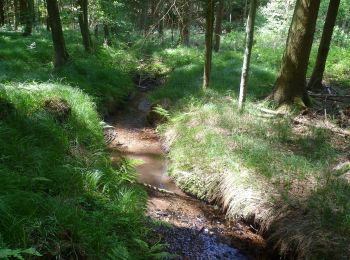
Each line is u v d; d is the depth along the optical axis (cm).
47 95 773
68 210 425
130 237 486
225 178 677
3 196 379
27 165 505
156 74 1733
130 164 677
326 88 1259
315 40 2023
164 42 2164
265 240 562
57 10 1273
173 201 671
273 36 2111
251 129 852
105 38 2089
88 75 1289
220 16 1916
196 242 554
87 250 399
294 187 609
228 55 1780
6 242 341
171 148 877
